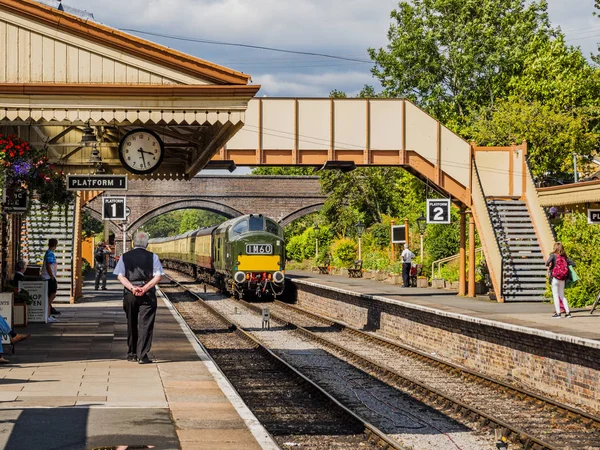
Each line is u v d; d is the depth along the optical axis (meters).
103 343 15.63
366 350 20.67
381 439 10.54
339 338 23.31
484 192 29.23
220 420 8.91
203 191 72.56
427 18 53.53
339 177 57.62
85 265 48.12
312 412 12.78
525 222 28.31
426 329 21.78
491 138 43.94
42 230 28.09
